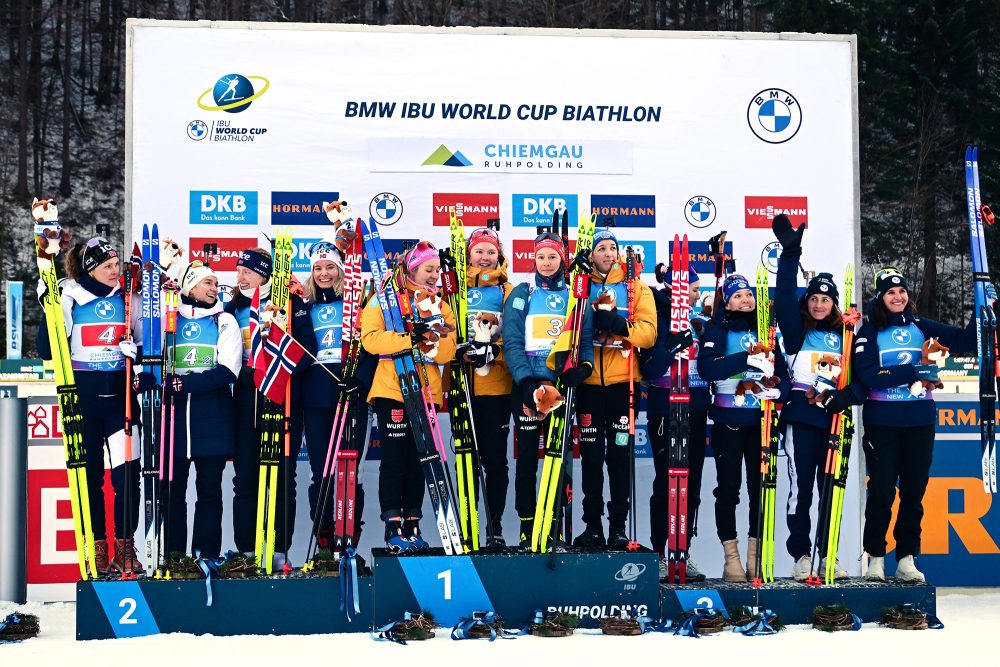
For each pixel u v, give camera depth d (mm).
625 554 9484
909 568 10195
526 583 9352
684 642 8766
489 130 11711
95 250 10148
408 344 9672
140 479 10305
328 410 10227
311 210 11500
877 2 40594
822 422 10219
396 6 43906
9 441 11242
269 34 11508
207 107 11414
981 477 12164
